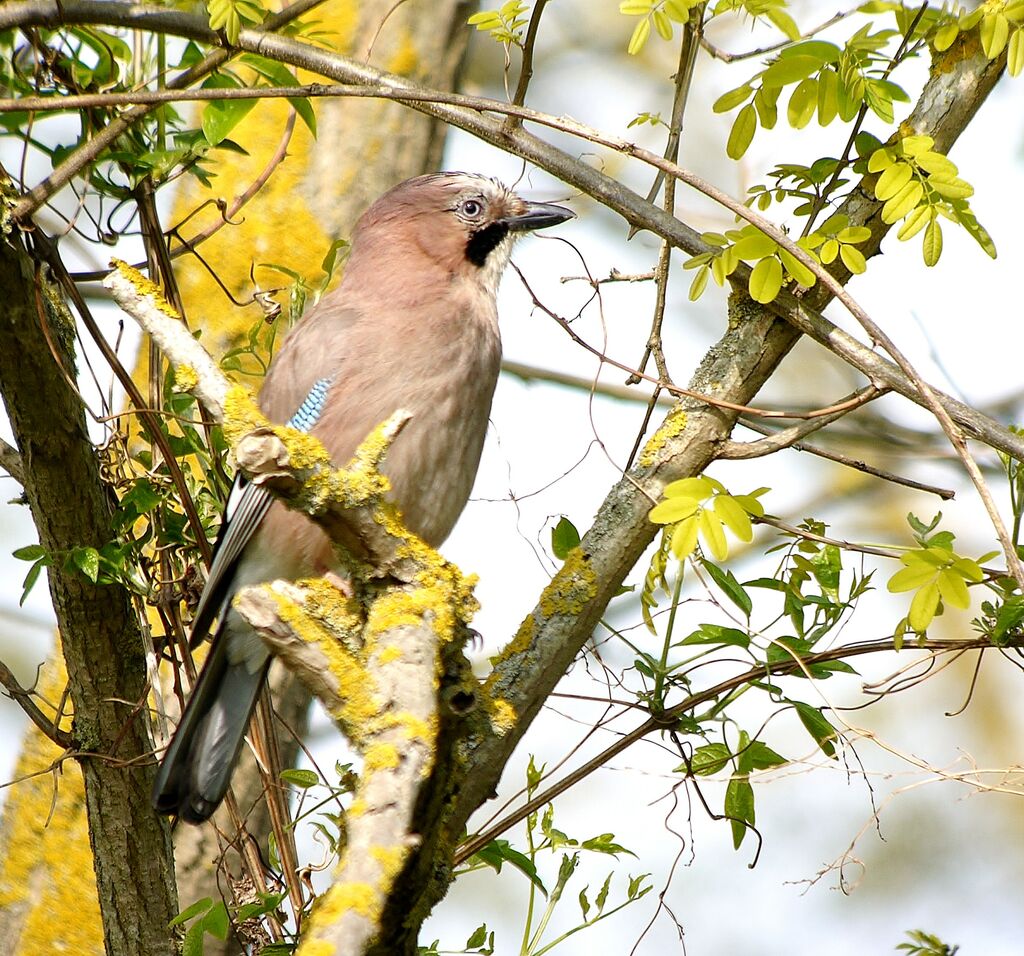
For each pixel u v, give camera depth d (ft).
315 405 26.35
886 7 22.16
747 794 21.88
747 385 21.30
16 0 24.12
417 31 32.71
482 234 28.66
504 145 21.68
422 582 17.24
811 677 21.02
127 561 23.25
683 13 20.03
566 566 21.30
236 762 23.88
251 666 24.31
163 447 23.68
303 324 27.30
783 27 20.66
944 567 19.07
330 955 14.87
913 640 22.34
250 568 26.18
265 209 30.99
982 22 20.51
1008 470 21.65
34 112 23.25
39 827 27.76
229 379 17.24
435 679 16.80
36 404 21.72
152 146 25.03
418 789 16.06
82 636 22.95
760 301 20.12
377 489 16.93
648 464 21.38
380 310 27.32
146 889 23.29
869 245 21.47
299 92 21.72
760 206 22.24
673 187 21.80
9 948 27.17
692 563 22.39
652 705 21.77
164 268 25.05
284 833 23.11
